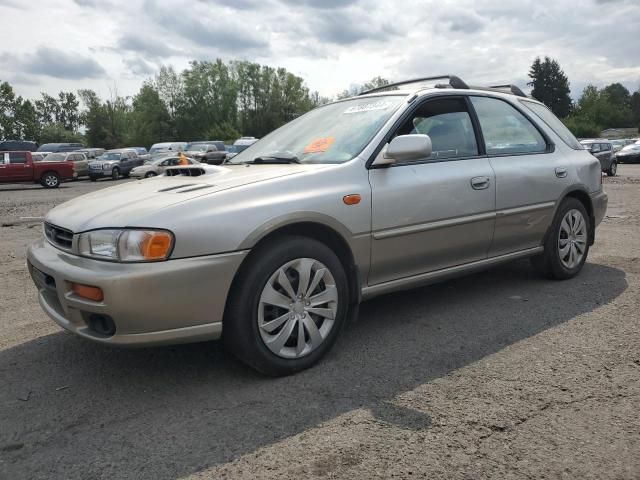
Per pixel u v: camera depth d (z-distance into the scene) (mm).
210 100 83062
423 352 3432
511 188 4285
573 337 3600
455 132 4113
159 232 2734
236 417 2686
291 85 90188
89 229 2861
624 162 31312
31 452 2443
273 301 3043
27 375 3268
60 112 112000
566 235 4902
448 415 2648
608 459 2264
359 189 3400
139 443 2482
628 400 2744
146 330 2760
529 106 4926
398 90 4230
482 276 5203
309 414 2693
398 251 3619
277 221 3018
